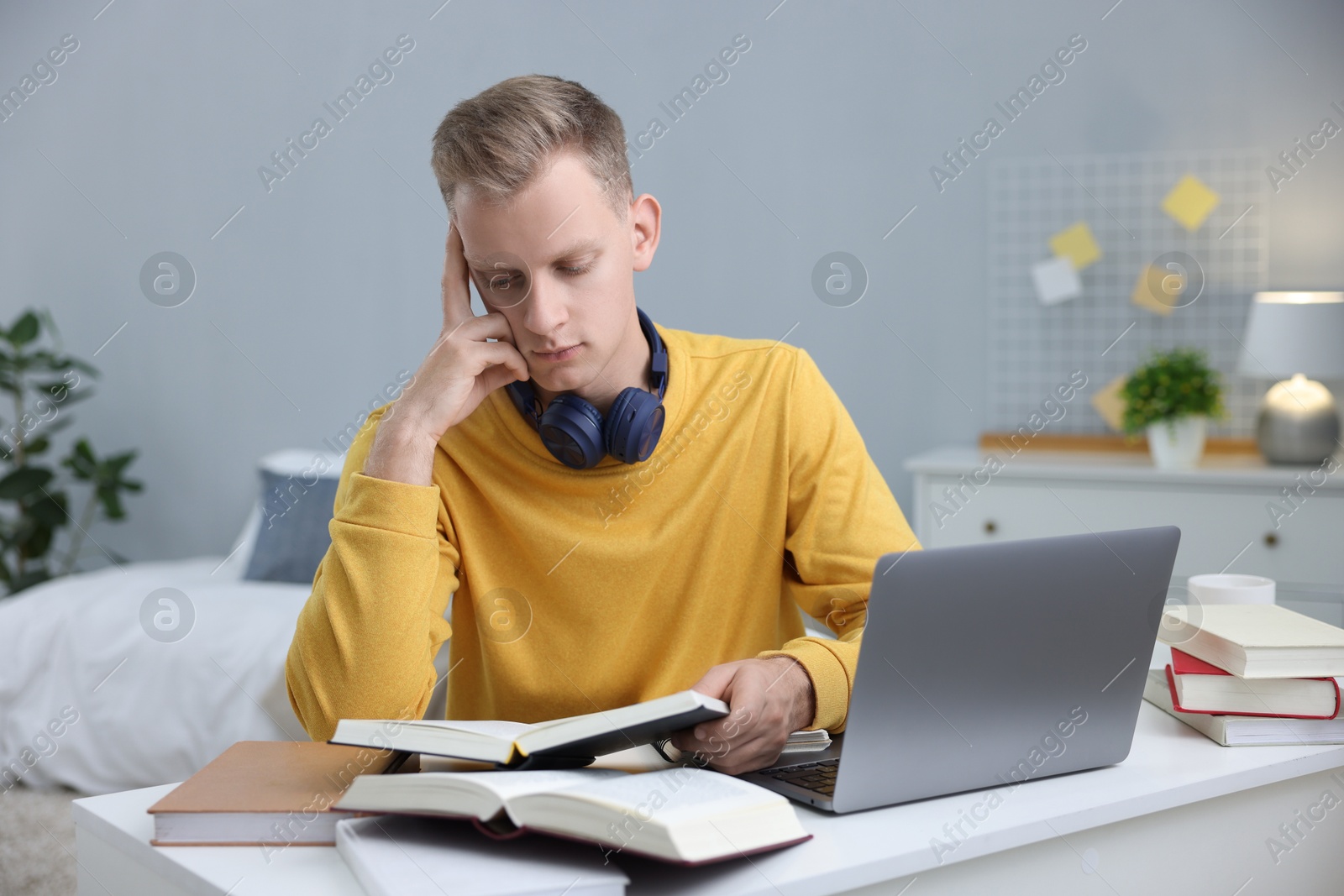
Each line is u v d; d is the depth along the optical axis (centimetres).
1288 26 293
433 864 72
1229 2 297
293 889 72
